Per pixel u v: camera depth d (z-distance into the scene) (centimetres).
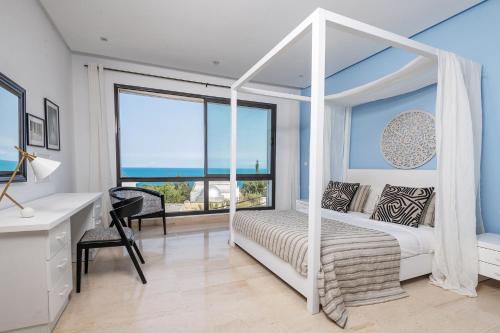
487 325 163
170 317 170
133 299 191
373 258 193
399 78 268
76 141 368
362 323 164
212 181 470
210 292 203
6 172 186
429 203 262
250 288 211
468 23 256
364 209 342
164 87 423
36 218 158
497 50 236
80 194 283
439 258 216
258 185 523
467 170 212
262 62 243
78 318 167
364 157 381
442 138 217
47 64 272
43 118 259
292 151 520
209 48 351
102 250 299
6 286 142
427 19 274
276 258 226
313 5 253
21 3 216
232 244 321
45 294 148
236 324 163
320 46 168
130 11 265
